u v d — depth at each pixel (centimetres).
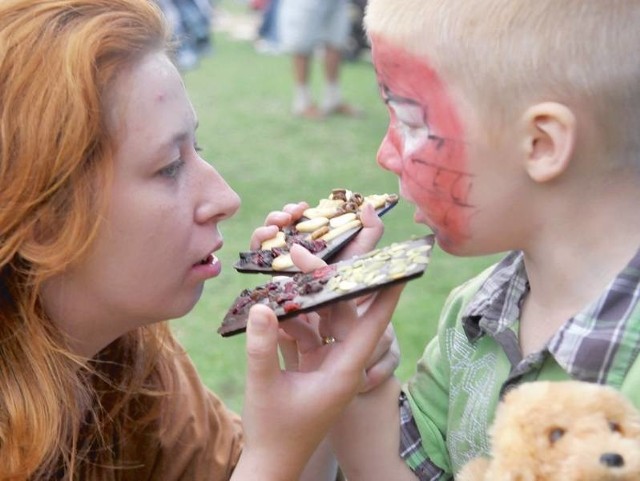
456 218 125
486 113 120
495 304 136
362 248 146
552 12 115
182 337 375
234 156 647
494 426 108
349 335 138
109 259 140
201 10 984
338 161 632
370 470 152
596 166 119
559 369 124
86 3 141
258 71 963
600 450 97
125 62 137
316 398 136
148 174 138
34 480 150
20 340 143
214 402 184
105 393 165
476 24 118
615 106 117
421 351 350
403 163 127
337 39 754
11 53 135
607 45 115
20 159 134
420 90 123
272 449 138
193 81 916
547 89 116
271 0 1067
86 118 133
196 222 144
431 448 148
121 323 149
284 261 142
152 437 171
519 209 123
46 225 137
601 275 123
